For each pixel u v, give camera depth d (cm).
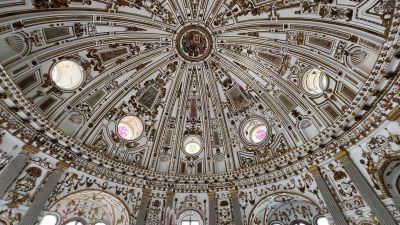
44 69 1398
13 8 1098
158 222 1584
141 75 1830
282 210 1727
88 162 1540
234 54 1814
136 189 1670
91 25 1448
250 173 1711
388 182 1138
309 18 1314
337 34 1247
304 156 1509
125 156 1764
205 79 1980
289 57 1586
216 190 1727
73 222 1638
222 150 1931
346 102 1364
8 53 1198
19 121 1245
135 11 1512
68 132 1542
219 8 1596
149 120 1916
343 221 1203
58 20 1295
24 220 1162
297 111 1655
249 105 1898
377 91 1130
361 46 1174
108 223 1681
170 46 1805
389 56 1021
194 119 2003
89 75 1614
